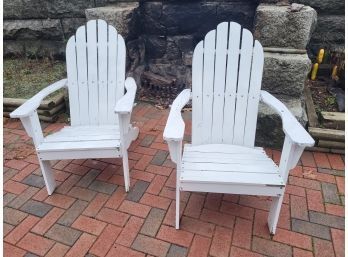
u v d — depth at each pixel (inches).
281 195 59.4
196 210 73.5
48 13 142.1
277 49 91.6
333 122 93.5
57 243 65.3
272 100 71.5
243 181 58.4
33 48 153.5
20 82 133.0
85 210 73.7
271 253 62.5
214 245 64.3
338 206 73.9
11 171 88.1
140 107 124.9
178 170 59.5
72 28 143.3
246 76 74.5
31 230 68.4
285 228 68.0
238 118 76.9
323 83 125.0
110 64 86.8
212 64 74.4
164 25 125.7
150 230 68.0
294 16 87.7
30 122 68.4
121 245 64.6
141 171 87.4
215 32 72.7
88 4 134.5
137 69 127.7
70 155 71.7
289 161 56.9
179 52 130.7
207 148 75.0
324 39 125.2
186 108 123.8
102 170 88.4
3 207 74.8
